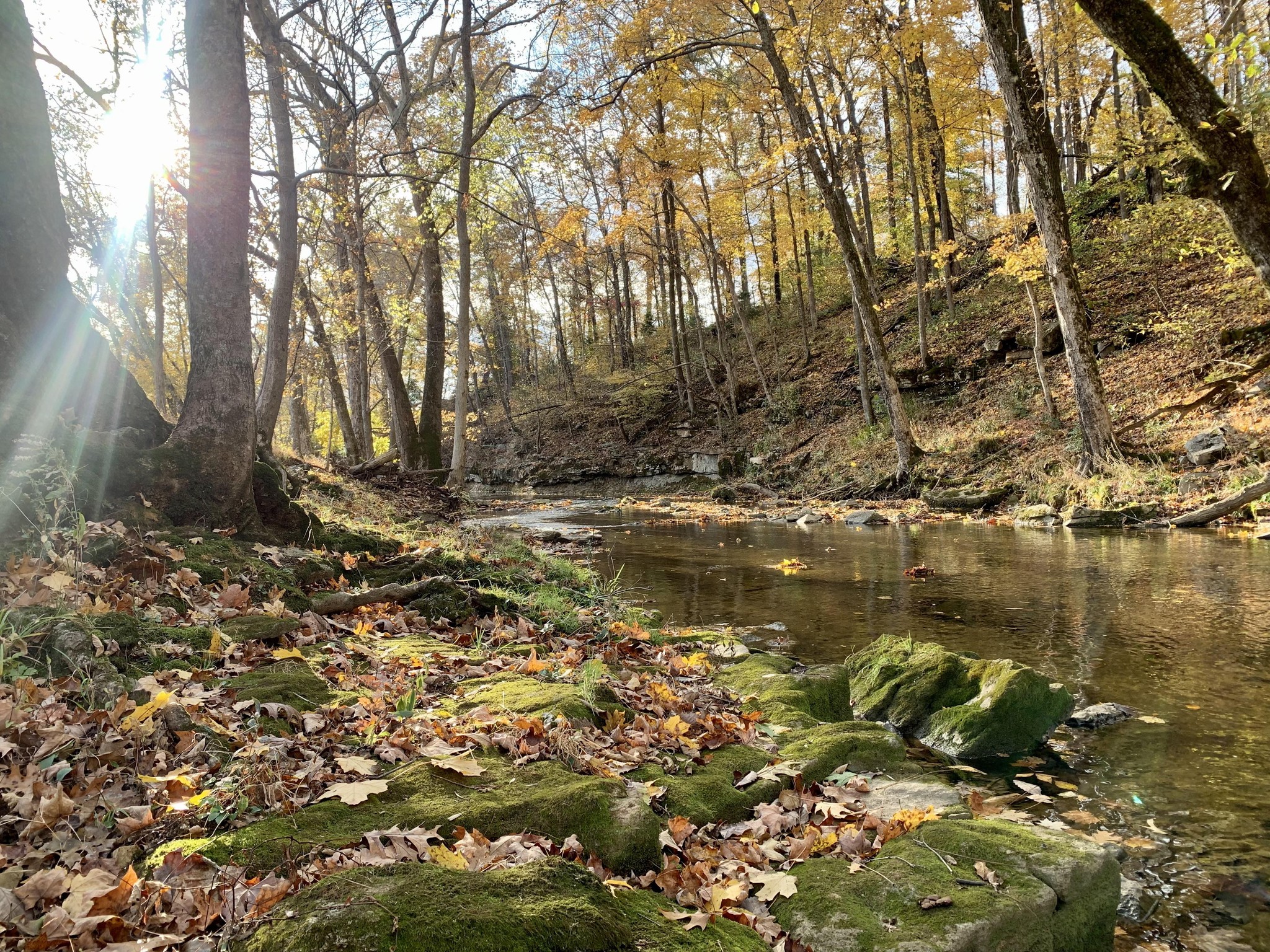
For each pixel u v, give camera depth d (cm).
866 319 1809
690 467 2731
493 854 221
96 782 226
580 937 174
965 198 2841
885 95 2219
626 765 317
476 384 4031
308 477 1136
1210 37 550
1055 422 1627
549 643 528
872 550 1141
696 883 237
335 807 239
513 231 3212
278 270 1107
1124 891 276
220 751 265
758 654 564
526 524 1720
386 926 161
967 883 241
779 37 1778
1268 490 1058
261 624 414
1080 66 1809
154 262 1780
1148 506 1220
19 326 496
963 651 575
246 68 629
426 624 543
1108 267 2062
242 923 173
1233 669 511
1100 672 520
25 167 515
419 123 1838
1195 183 597
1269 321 1427
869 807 317
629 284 3781
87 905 172
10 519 408
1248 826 317
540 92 1548
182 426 576
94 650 311
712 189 2594
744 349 3300
